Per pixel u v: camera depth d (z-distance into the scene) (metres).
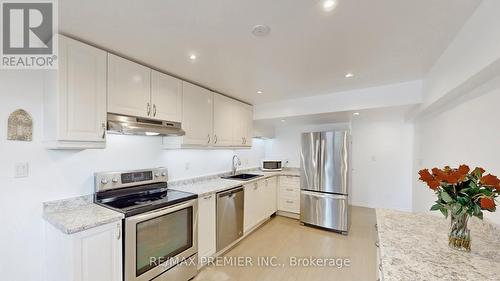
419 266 0.96
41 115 1.63
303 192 3.66
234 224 2.84
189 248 2.14
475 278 0.87
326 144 3.46
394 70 2.22
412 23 1.40
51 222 1.49
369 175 4.49
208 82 2.67
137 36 1.58
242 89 2.95
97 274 1.43
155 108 2.14
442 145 2.21
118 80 1.83
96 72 1.68
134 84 1.95
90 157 1.91
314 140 3.57
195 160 3.07
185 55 1.90
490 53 1.14
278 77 2.47
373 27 1.45
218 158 3.54
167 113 2.27
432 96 2.12
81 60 1.59
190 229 2.17
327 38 1.60
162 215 1.87
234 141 3.38
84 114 1.60
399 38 1.59
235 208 2.85
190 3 1.21
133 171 2.16
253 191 3.34
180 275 2.04
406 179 4.18
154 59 1.98
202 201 2.35
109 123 1.74
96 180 1.89
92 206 1.78
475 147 1.56
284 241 3.03
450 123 2.00
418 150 3.42
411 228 1.40
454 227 1.13
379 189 4.41
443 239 1.24
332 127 4.53
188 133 2.53
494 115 1.34
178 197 2.11
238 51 1.82
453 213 1.10
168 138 2.54
